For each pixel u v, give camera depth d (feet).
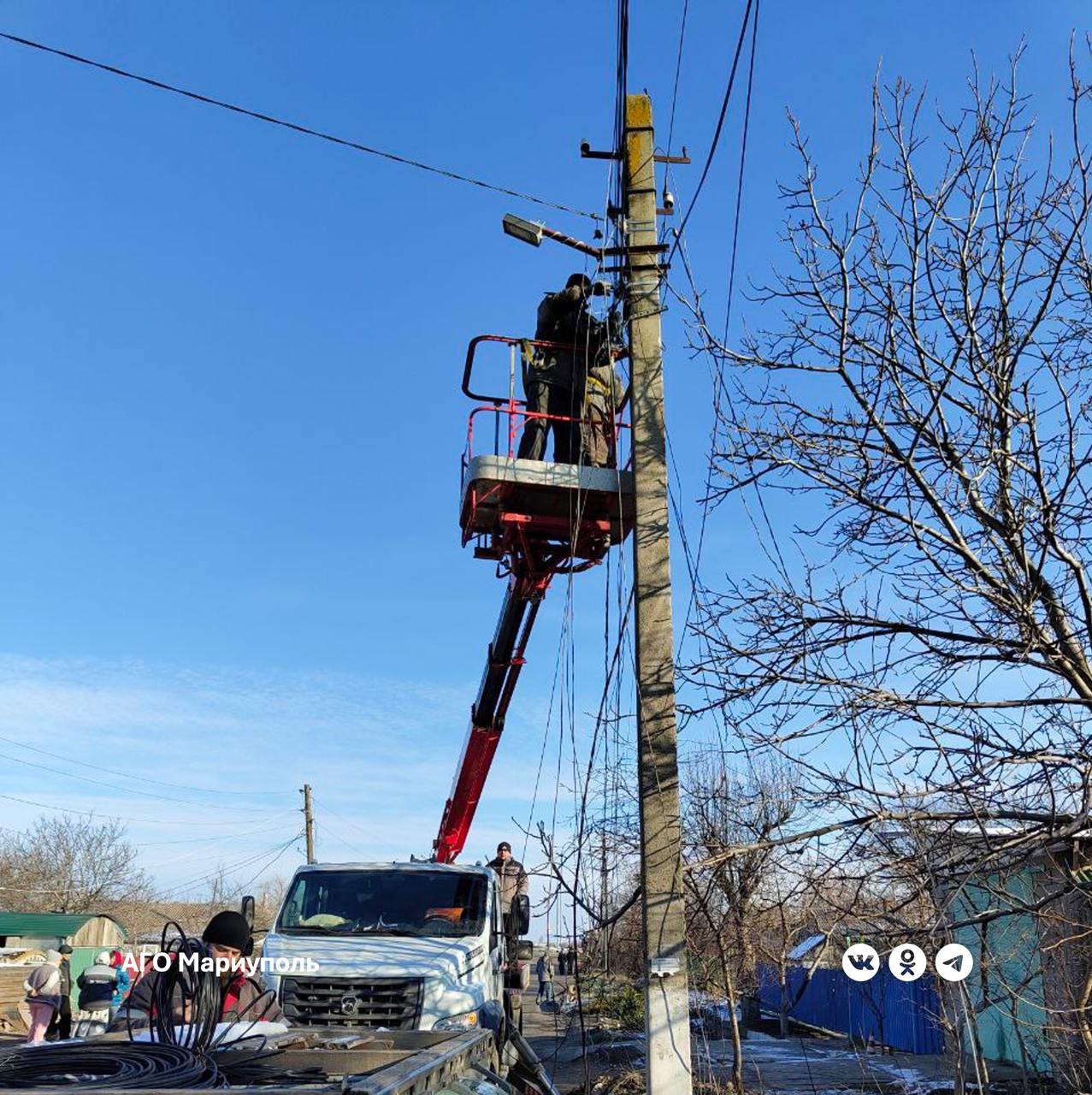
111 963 34.58
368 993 27.78
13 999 64.54
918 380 22.35
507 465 27.09
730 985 33.58
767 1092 40.04
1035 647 20.53
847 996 66.13
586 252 26.66
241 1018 19.49
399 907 31.60
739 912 28.84
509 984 37.27
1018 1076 39.86
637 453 24.52
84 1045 12.44
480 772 41.01
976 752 20.40
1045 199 21.18
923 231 21.93
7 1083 10.48
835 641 22.62
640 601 23.36
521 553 30.58
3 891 161.89
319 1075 11.84
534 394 29.58
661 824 21.85
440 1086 13.55
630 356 25.46
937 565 21.67
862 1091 39.27
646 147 26.81
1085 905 23.66
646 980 21.08
